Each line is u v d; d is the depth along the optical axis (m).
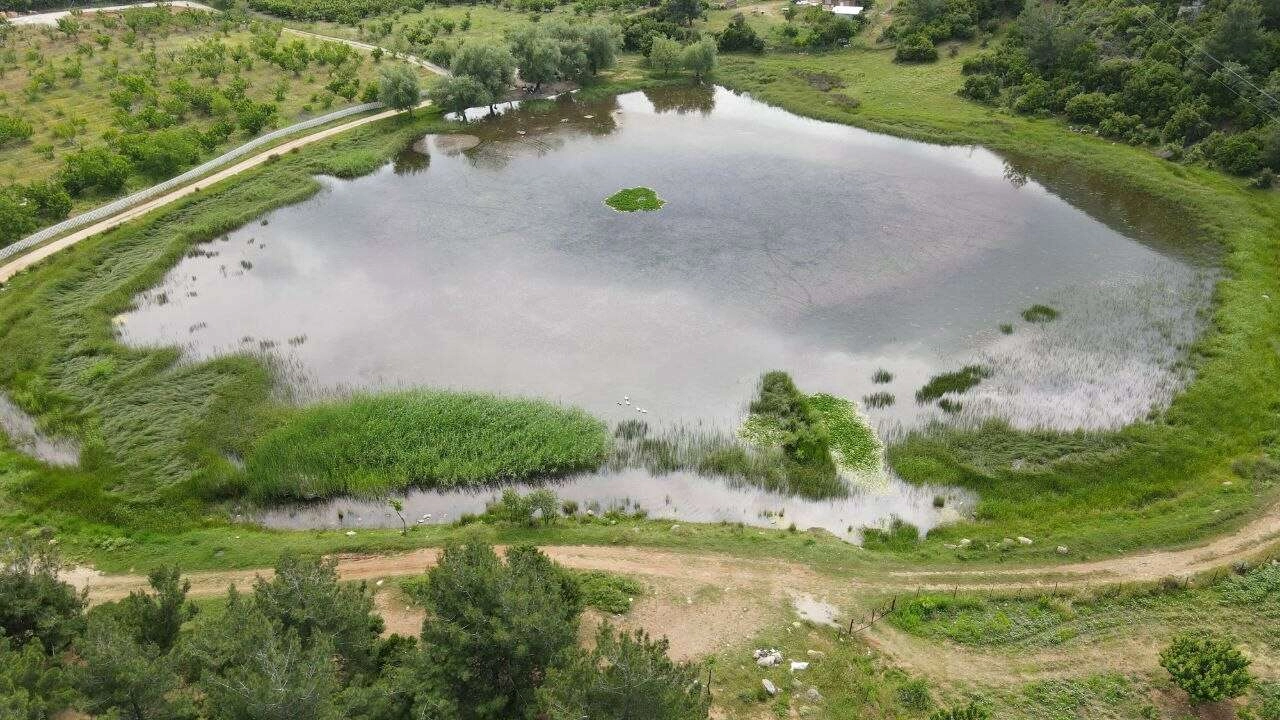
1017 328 51.69
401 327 54.09
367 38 108.75
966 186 69.62
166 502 40.84
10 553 31.80
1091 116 75.81
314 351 51.88
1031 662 30.31
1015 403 45.22
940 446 42.41
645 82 94.88
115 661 24.45
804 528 38.72
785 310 54.44
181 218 67.25
